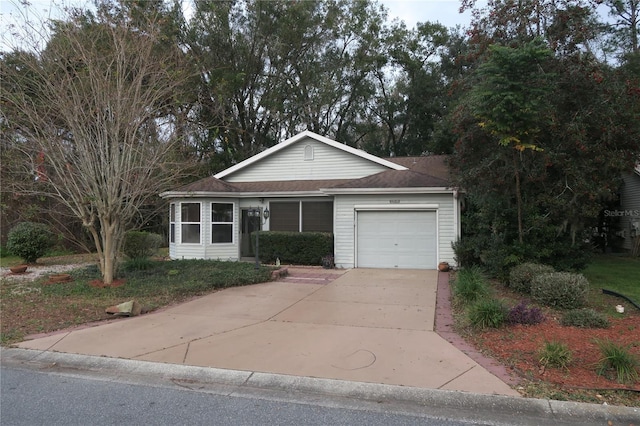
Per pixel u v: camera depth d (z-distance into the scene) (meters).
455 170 12.30
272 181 16.94
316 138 16.39
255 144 29.02
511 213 10.40
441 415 3.90
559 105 9.65
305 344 5.84
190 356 5.45
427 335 6.20
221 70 24.58
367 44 31.95
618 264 14.48
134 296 8.76
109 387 4.61
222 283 10.06
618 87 9.52
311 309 7.90
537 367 4.86
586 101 9.62
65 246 18.47
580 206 9.57
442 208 13.17
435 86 31.14
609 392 4.21
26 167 10.88
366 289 9.84
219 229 15.54
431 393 4.26
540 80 8.77
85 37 10.47
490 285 9.53
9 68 10.02
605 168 9.41
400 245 13.60
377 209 13.66
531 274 8.84
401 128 36.84
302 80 30.23
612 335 5.94
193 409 4.04
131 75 11.02
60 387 4.61
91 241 18.34
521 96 8.52
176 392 4.46
